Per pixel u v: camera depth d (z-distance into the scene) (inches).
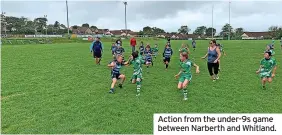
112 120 340.5
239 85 537.0
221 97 444.1
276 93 469.4
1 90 494.6
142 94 465.4
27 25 6397.6
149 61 771.4
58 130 310.3
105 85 539.5
